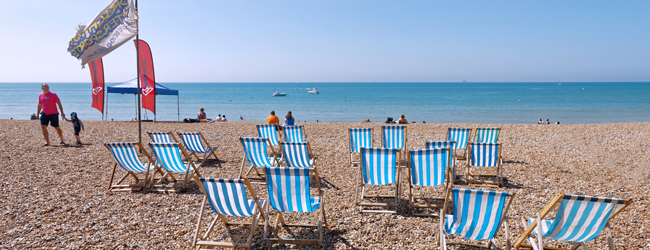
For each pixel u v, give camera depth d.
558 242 3.63
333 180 5.99
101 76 13.46
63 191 5.21
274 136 8.34
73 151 8.02
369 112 36.97
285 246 3.61
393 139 7.43
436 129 12.01
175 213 4.43
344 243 3.66
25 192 5.11
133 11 6.02
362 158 4.63
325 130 11.86
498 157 5.68
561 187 5.50
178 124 13.69
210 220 4.24
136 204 4.72
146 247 3.54
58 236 3.73
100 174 6.18
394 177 4.70
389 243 3.66
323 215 4.00
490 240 3.48
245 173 6.48
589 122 26.59
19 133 10.38
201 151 7.24
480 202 3.06
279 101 56.22
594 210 2.81
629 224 4.01
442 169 4.55
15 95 73.88
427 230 3.97
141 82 14.27
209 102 52.25
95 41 5.82
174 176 5.90
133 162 5.33
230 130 11.78
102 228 3.95
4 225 3.97
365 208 4.65
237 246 3.47
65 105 43.09
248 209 3.46
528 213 4.40
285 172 3.51
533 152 8.24
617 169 6.62
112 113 33.06
